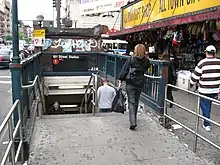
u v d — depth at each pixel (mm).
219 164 4617
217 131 5996
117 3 28781
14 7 4816
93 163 4586
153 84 7137
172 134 5957
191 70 10383
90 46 16703
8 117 3352
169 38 10914
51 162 4613
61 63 14023
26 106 5895
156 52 12039
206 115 5914
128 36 15219
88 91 14359
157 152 5055
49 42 16266
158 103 6680
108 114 7641
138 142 5500
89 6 34625
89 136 5777
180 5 8039
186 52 11273
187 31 9398
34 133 5926
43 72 13766
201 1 6898
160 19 9500
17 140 4652
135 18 12492
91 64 14430
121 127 6387
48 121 6832
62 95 14469
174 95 9312
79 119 7043
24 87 4918
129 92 6164
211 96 5859
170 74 7203
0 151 5516
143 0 11297
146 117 7172
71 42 16453
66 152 4992
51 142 5441
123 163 4609
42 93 12039
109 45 26891
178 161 4723
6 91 13414
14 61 4844
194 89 9078
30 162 4621
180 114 7156
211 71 5758
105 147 5230
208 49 5812
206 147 5316
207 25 8094
